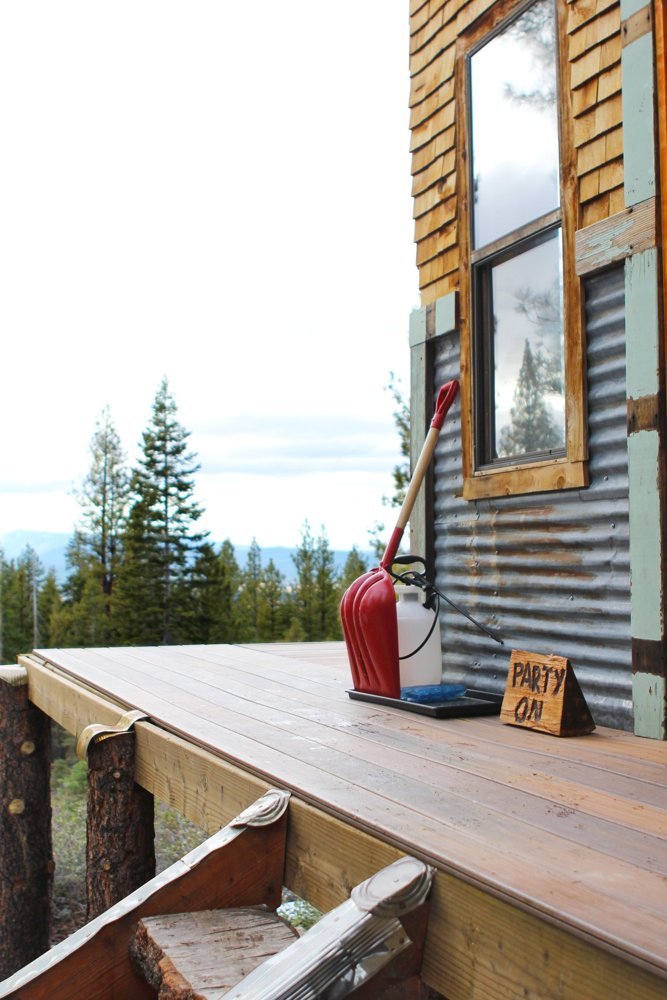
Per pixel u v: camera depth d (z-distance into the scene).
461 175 4.21
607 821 1.93
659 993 1.27
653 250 3.03
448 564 4.27
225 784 2.59
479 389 4.09
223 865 2.15
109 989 2.03
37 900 5.38
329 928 1.64
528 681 3.13
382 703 3.56
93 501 41.16
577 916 1.40
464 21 4.23
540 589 3.65
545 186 3.71
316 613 36.06
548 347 3.72
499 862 1.66
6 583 37.91
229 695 3.86
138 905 2.08
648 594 3.00
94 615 36.56
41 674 5.19
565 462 3.45
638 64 3.12
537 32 3.76
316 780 2.29
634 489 3.07
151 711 3.43
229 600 37.31
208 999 1.63
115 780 3.37
